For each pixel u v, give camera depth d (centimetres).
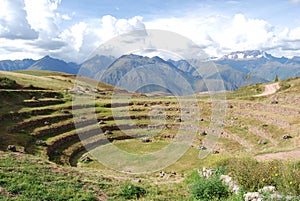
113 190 1595
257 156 2320
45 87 6500
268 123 4412
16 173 1578
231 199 1323
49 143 3625
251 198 1231
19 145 3250
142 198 1514
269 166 1526
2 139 3303
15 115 4212
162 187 1770
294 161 1688
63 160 3247
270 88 7731
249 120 4738
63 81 8062
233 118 4956
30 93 5406
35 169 1733
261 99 6047
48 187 1462
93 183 1662
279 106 5009
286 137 3634
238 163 1695
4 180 1426
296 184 1219
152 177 2133
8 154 2025
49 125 4247
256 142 3900
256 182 1394
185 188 1767
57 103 5375
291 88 6488
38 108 4734
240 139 4134
